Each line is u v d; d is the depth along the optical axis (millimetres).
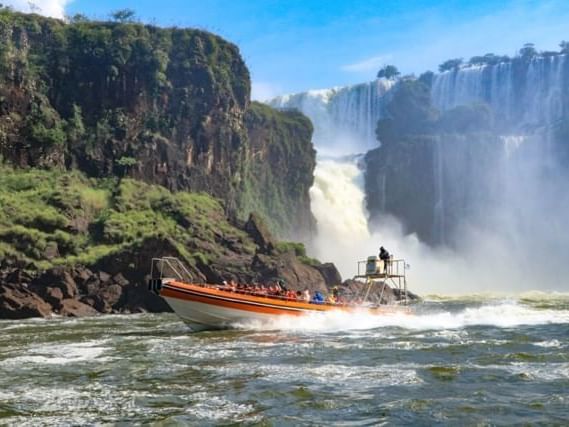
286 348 24922
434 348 23391
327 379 18078
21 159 83625
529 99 133500
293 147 113500
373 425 13367
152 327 38906
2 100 84000
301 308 34312
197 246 72500
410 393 16000
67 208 72250
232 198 99125
